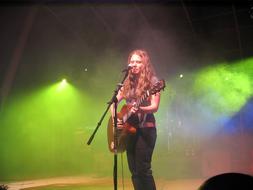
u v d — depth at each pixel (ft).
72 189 20.61
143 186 10.44
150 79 10.83
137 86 10.85
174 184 21.56
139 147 10.40
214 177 5.82
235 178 5.72
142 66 10.90
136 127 10.37
